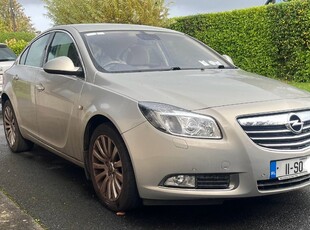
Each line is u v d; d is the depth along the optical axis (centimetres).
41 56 563
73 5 1716
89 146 430
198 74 456
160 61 488
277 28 1309
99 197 423
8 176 521
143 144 360
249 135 354
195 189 352
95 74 440
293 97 397
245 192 351
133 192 377
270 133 361
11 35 2781
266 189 360
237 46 1431
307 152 371
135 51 489
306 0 1226
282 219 387
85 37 492
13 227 371
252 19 1380
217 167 346
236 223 380
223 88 400
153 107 362
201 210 408
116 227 375
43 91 514
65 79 476
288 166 362
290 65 1298
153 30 550
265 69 1375
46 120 511
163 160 351
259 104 369
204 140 347
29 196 452
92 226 377
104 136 404
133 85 402
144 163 359
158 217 394
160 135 353
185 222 383
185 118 353
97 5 1623
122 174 383
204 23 1519
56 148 499
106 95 406
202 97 375
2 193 456
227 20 1448
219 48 1483
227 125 351
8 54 1212
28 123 568
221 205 419
